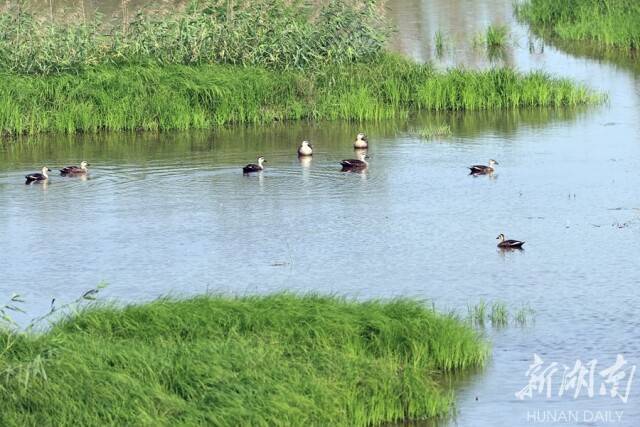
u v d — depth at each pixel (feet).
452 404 145.79
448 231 219.41
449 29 431.02
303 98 324.19
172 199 244.01
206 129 312.50
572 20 435.12
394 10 475.72
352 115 319.88
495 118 318.65
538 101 329.52
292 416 131.85
